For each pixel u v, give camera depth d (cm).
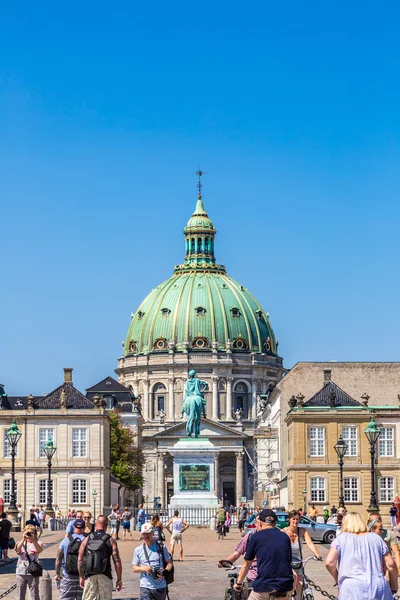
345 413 13912
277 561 3203
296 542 3984
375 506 10050
